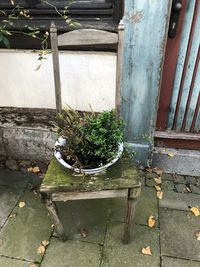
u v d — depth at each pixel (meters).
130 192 1.75
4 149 2.84
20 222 2.26
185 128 2.65
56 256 2.03
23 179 2.65
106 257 2.02
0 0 2.19
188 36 2.19
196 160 2.66
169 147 2.74
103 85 2.41
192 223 2.26
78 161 1.76
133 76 2.27
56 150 1.85
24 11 2.10
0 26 2.17
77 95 2.50
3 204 2.41
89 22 2.13
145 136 2.56
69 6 2.12
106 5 2.07
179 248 2.08
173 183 2.62
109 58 2.26
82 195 1.76
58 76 1.91
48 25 2.16
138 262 1.99
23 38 2.27
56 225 1.97
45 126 2.64
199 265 1.98
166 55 2.29
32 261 2.00
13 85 2.55
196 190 2.56
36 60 2.37
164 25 2.01
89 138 1.72
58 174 1.80
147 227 2.22
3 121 2.70
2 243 2.11
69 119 1.94
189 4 2.06
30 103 2.63
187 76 2.37
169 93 2.48
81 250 2.06
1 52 2.38
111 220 2.27
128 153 1.97
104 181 1.73
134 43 2.11
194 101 2.48
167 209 2.37
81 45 2.02
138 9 1.97
